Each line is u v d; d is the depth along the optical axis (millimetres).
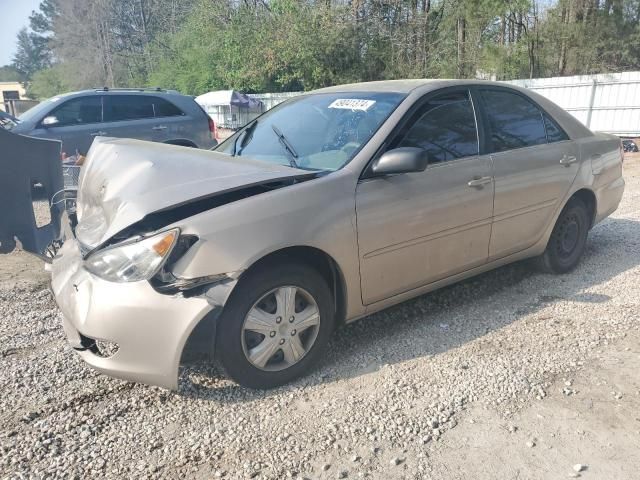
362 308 3398
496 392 3025
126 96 9461
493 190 3951
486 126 4070
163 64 46250
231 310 2838
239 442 2623
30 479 2373
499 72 25984
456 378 3170
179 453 2549
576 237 4930
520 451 2557
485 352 3477
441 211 3619
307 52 26953
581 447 2582
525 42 26000
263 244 2844
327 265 3270
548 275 4875
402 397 2982
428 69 25328
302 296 3121
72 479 2381
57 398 2996
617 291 4457
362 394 3020
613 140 5324
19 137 4594
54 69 69375
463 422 2770
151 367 2752
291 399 2979
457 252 3830
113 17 60250
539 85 20500
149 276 2689
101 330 2738
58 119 8875
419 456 2521
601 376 3180
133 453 2551
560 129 4719
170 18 51688
